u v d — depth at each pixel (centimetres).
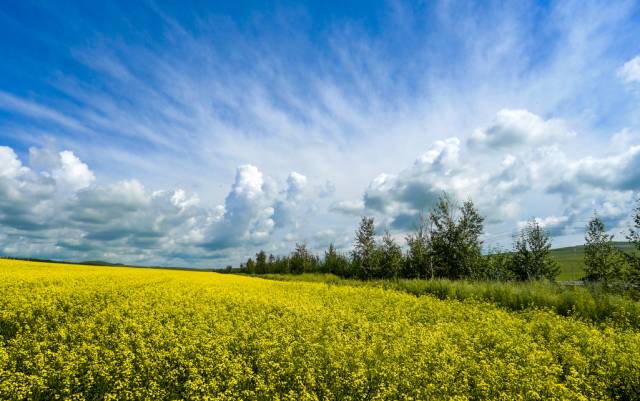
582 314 1647
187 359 990
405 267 4031
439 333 1255
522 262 3462
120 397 792
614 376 934
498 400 808
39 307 1372
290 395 800
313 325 1340
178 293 1969
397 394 833
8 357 881
